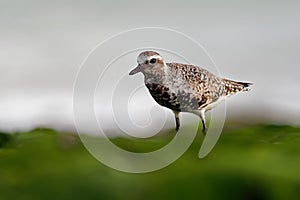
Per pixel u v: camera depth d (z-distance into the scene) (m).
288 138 13.63
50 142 12.65
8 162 11.77
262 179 11.23
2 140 13.57
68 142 12.80
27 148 12.27
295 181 11.28
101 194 11.01
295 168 11.66
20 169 11.62
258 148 12.83
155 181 11.31
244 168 11.66
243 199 11.19
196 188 11.12
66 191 11.01
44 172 11.37
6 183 11.11
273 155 12.20
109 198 11.00
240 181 11.30
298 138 13.35
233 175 11.38
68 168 11.53
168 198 11.13
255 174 11.40
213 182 11.27
